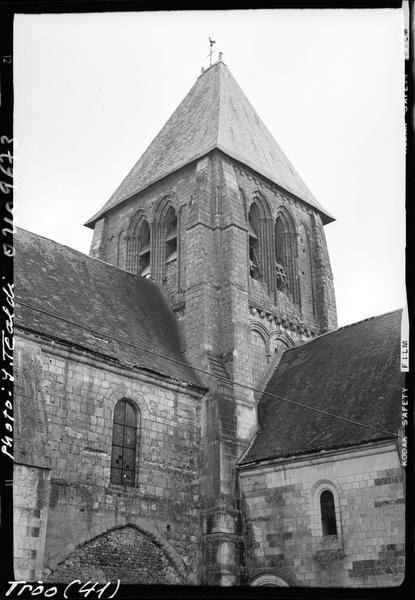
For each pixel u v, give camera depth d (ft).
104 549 82.79
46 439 73.72
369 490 84.12
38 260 105.09
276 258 142.82
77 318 96.43
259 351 122.01
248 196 135.03
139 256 142.82
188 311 116.67
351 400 97.76
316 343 122.11
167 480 94.12
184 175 135.54
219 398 103.19
